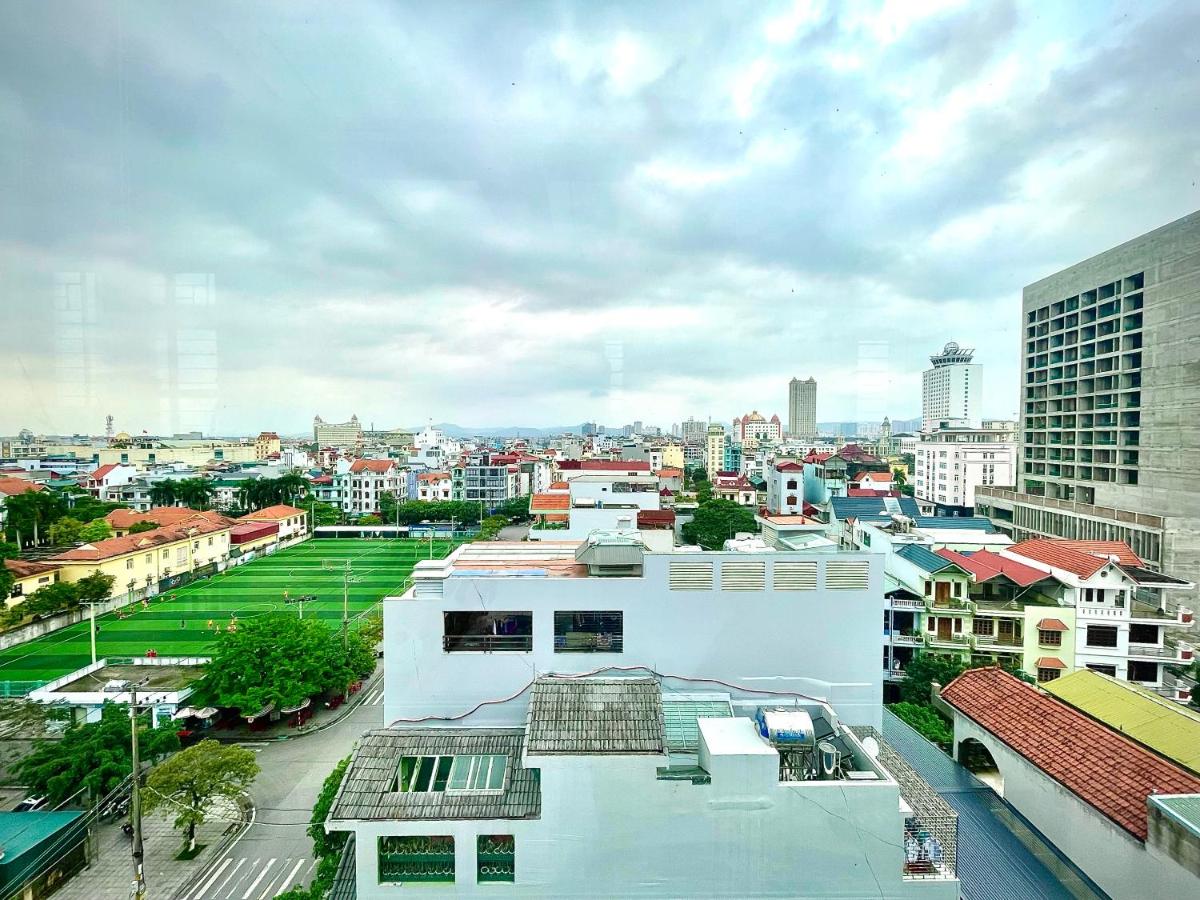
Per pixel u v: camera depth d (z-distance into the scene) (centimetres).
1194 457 3450
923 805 1082
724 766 1020
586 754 1027
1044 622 2628
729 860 1032
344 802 1059
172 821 2017
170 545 5181
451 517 8181
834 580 1347
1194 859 961
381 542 7400
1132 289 3934
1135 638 2636
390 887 1040
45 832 1723
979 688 1717
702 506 6122
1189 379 3488
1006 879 1211
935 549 3130
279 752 2573
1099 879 1158
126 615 4425
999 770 1492
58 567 4309
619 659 1328
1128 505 3925
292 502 7831
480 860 1054
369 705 3033
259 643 2805
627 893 1038
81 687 3041
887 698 2748
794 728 1136
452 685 1315
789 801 1022
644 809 1027
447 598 1311
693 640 1339
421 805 1053
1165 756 1377
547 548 1733
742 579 1341
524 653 1316
